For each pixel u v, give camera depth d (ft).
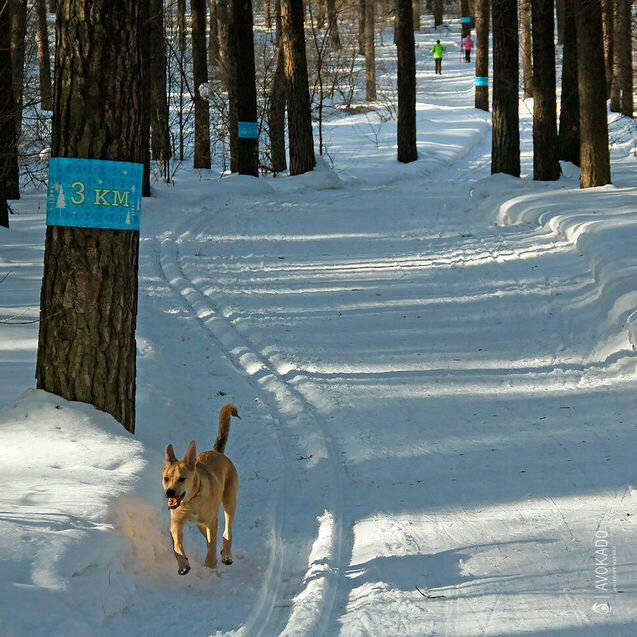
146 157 94.84
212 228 84.94
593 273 56.59
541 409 39.06
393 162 138.72
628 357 43.16
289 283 64.28
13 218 86.12
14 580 20.54
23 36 77.15
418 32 341.21
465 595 23.35
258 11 320.70
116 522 24.34
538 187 92.53
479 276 62.90
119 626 21.33
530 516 28.27
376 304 57.98
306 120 118.21
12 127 74.49
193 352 48.42
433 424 37.83
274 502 30.12
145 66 93.40
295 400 40.81
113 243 30.27
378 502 30.17
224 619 22.35
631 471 31.40
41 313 31.01
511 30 102.37
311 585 23.99
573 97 108.88
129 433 30.71
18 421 29.55
